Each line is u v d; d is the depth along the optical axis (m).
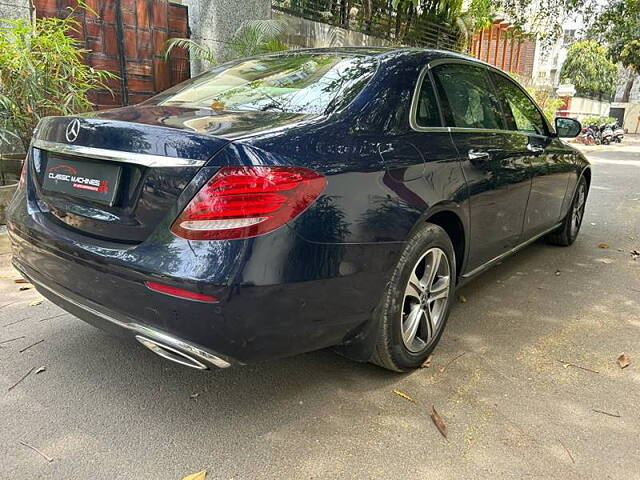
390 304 2.43
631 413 2.41
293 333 2.03
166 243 1.91
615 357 2.93
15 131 5.21
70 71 5.27
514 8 13.59
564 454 2.12
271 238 1.88
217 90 2.87
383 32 10.86
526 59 19.08
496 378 2.69
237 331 1.89
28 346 2.90
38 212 2.43
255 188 1.86
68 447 2.11
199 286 1.82
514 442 2.19
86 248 2.11
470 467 2.04
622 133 24.22
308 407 2.41
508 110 3.67
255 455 2.09
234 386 2.57
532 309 3.60
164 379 2.62
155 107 2.62
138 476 1.96
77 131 2.21
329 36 9.61
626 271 4.45
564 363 2.85
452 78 3.09
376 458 2.08
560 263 4.64
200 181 1.87
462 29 11.99
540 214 4.08
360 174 2.18
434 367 2.79
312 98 2.50
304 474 1.99
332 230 2.03
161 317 1.94
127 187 2.05
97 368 2.70
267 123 2.18
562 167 4.30
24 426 2.23
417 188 2.46
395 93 2.59
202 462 2.04
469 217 2.93
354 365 2.79
